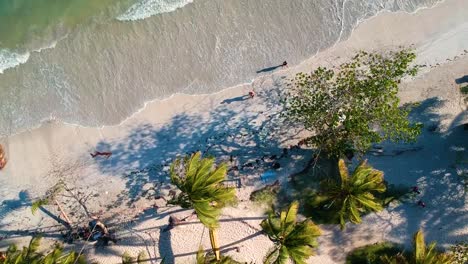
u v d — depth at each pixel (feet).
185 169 78.33
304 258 71.36
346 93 75.97
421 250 73.05
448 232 83.87
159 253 86.22
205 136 86.74
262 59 88.17
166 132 87.04
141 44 89.10
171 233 86.28
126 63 88.84
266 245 85.35
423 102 85.76
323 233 85.15
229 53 88.58
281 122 86.33
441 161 84.69
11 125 88.38
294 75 87.20
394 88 82.89
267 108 86.69
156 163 86.63
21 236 86.69
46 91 88.89
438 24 87.35
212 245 80.02
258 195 85.51
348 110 75.15
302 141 85.30
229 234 85.87
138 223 86.43
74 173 87.04
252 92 86.99
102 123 87.86
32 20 89.92
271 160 85.97
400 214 84.74
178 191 86.12
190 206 73.00
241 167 86.07
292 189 85.35
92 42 89.25
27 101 88.84
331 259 84.94
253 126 86.53
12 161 87.56
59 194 86.69
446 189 84.38
